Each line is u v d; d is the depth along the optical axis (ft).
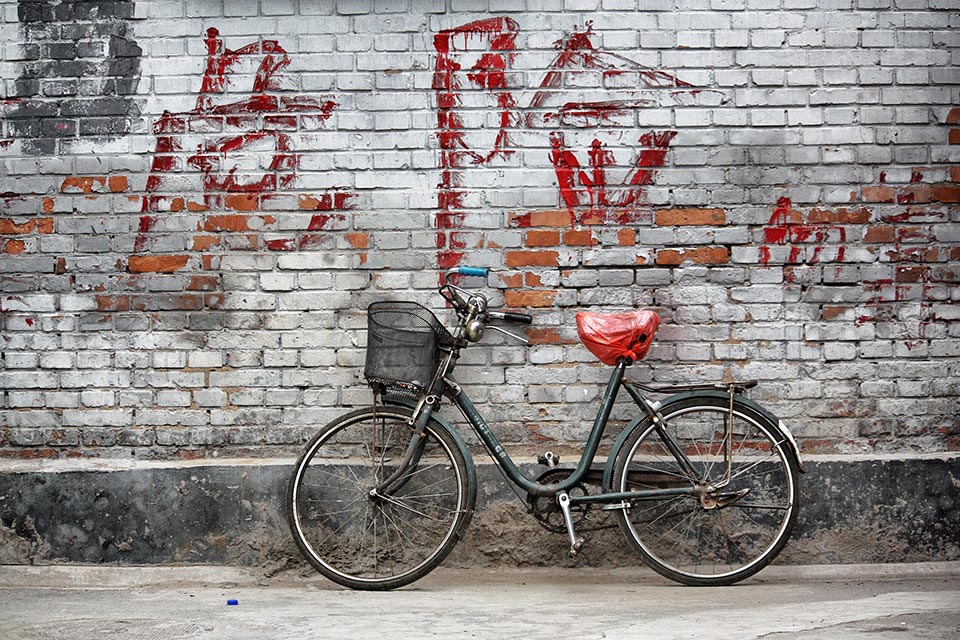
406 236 15.57
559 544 15.39
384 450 15.28
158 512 15.33
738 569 14.65
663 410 14.75
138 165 15.64
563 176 15.51
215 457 15.66
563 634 11.71
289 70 15.57
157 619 12.78
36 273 15.65
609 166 15.51
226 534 15.34
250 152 15.58
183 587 14.99
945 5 15.52
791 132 15.52
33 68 15.65
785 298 15.53
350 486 15.33
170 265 15.65
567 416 15.57
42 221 15.66
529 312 15.57
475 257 15.53
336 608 13.35
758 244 15.53
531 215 15.52
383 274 15.61
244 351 15.66
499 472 15.38
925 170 15.56
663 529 15.26
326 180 15.58
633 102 15.48
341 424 14.98
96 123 15.65
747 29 15.49
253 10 15.57
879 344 15.55
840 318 15.55
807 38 15.49
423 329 14.39
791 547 15.30
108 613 13.17
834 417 15.52
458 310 14.92
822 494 15.24
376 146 15.55
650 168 15.52
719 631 11.74
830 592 14.10
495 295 15.56
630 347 14.47
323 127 15.57
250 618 12.78
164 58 15.61
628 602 13.51
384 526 15.29
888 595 13.79
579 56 15.49
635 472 14.66
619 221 15.52
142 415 15.66
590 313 14.78
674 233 15.52
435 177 15.53
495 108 15.51
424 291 15.57
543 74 15.49
